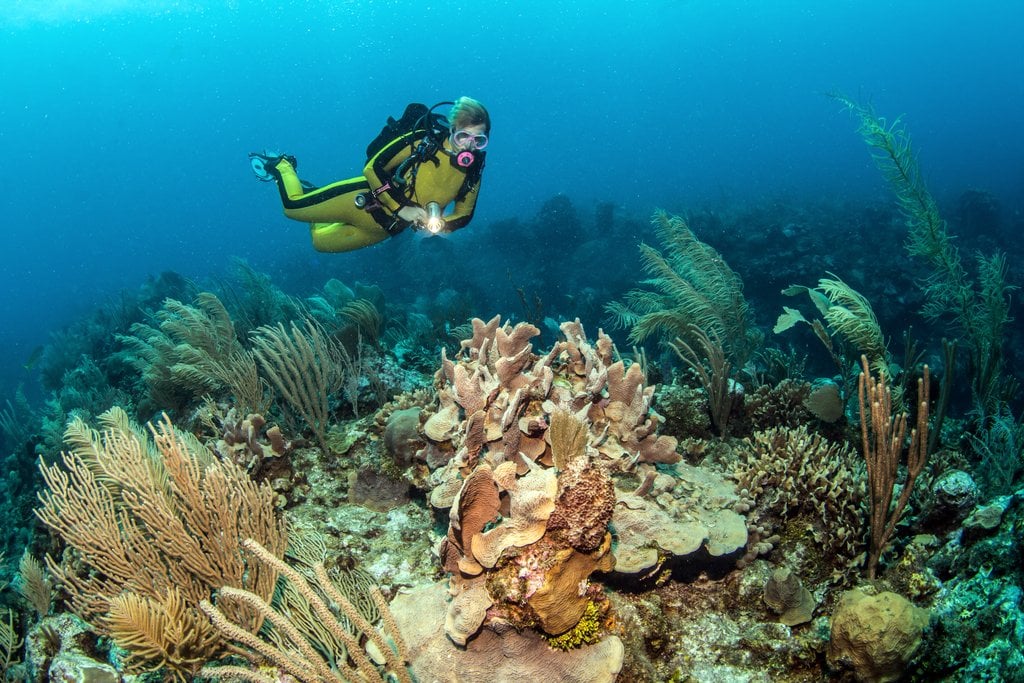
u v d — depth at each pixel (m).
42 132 89.69
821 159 64.00
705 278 6.13
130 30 81.44
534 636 2.36
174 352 5.83
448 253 21.39
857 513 3.17
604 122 114.19
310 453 4.47
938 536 3.12
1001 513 2.85
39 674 3.45
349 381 5.13
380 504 3.86
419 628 2.48
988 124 94.12
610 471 3.08
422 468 3.71
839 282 4.50
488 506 2.41
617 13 99.94
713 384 4.32
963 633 2.61
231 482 3.12
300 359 4.45
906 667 2.53
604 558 2.41
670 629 2.79
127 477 2.89
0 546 6.95
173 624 2.64
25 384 19.98
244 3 82.75
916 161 5.53
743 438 4.34
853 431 4.44
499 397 3.17
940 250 5.55
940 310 5.84
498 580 2.27
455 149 4.72
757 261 15.59
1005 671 2.39
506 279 20.55
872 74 124.56
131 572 2.88
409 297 19.81
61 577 2.92
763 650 2.74
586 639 2.39
